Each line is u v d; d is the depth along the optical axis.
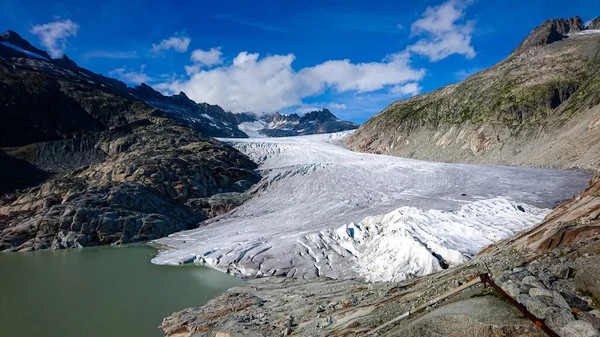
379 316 10.75
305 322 13.75
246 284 24.78
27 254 34.03
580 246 8.61
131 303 21.88
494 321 6.80
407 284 14.80
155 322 19.12
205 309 19.70
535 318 6.46
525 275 8.07
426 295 11.00
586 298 6.64
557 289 7.02
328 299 17.00
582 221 10.30
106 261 31.59
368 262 24.39
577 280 7.09
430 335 7.39
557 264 8.03
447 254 19.70
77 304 21.80
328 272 24.77
